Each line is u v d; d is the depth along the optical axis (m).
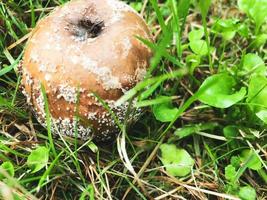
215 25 0.28
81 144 0.25
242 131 0.26
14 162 0.25
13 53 0.28
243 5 0.29
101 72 0.22
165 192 0.24
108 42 0.22
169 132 0.27
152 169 0.25
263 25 0.30
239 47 0.30
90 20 0.23
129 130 0.26
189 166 0.25
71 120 0.23
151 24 0.30
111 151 0.25
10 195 0.21
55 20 0.23
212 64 0.29
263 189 0.25
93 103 0.22
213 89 0.24
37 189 0.22
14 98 0.26
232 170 0.24
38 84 0.23
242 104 0.26
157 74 0.27
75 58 0.22
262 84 0.25
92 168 0.24
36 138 0.25
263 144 0.26
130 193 0.25
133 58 0.23
